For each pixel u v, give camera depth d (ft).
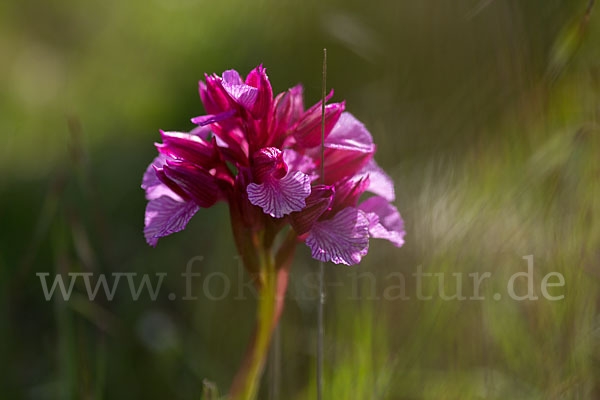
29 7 3.31
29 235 1.76
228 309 1.57
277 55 2.02
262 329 1.28
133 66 2.70
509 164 1.50
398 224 1.29
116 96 2.52
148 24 2.85
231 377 1.51
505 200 1.43
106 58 2.82
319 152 1.26
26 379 1.53
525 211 1.44
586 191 1.40
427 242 1.45
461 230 1.42
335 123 1.24
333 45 2.00
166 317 1.57
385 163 1.62
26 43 3.16
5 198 1.88
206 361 1.53
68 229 1.54
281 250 1.26
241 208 1.24
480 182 1.49
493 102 1.57
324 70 1.21
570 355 1.34
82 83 2.69
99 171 1.95
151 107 2.39
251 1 2.34
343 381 1.37
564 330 1.35
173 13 2.75
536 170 1.43
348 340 1.44
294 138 1.25
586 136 1.40
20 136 2.37
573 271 1.35
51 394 1.49
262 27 2.12
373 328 1.41
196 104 2.35
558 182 1.41
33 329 1.60
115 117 2.39
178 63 2.54
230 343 1.55
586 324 1.36
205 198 1.24
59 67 2.95
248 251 1.26
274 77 1.98
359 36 1.65
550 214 1.40
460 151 1.57
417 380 1.41
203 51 2.47
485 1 1.52
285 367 1.48
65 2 3.30
